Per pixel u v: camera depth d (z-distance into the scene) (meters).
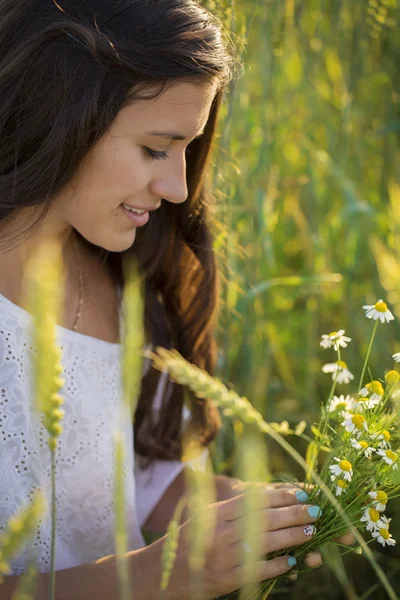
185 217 1.37
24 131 1.07
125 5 1.05
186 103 1.05
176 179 1.10
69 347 1.27
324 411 1.05
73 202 1.11
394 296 1.44
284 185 2.16
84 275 1.34
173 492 1.47
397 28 2.11
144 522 1.47
